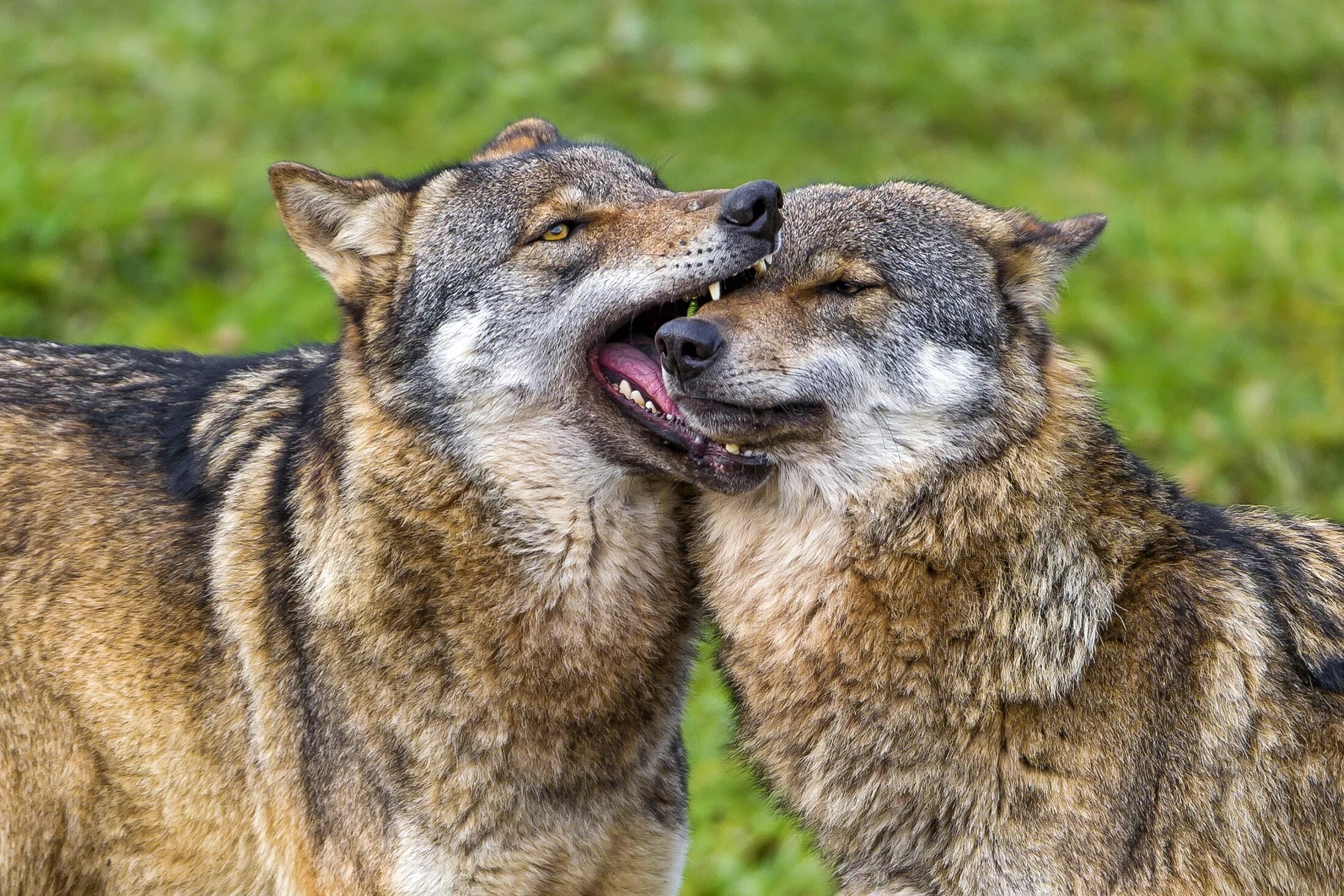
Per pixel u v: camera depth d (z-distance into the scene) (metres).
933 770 9.62
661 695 10.43
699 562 10.38
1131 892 9.25
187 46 25.78
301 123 24.23
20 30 26.19
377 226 10.75
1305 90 28.58
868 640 9.73
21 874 10.24
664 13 27.69
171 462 10.56
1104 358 20.56
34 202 20.59
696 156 24.06
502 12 27.36
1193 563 9.81
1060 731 9.36
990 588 9.55
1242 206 24.77
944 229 10.30
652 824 10.70
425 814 9.81
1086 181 24.91
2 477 10.34
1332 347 21.17
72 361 11.04
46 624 10.17
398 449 10.00
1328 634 9.88
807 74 26.55
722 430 9.70
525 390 10.12
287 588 10.07
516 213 10.51
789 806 10.43
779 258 10.22
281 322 19.48
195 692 10.21
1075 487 9.78
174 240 20.78
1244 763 9.44
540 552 9.98
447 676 9.80
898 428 9.80
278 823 10.23
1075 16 29.64
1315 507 18.58
